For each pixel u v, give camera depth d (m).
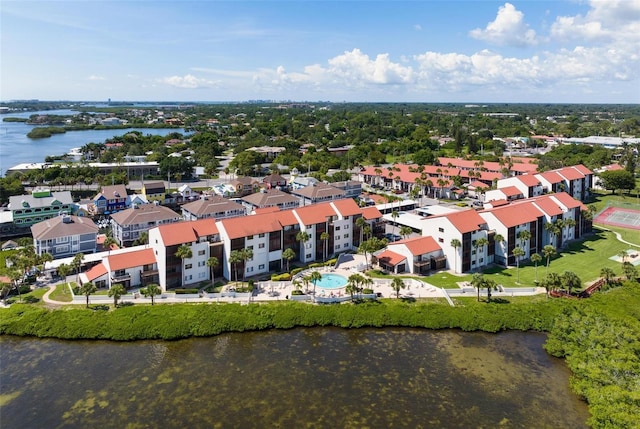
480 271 129.00
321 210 141.12
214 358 88.44
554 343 90.19
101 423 69.81
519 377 82.38
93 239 138.00
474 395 77.00
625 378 72.69
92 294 110.12
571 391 78.19
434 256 131.25
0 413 72.12
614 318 92.00
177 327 96.69
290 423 69.56
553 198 159.50
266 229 126.56
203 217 156.12
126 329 95.62
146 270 118.19
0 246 144.50
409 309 105.12
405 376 82.44
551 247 129.50
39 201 166.75
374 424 69.44
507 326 100.19
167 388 78.62
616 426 63.00
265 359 88.12
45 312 100.50
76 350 91.06
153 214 150.75
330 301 109.25
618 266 131.75
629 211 191.88
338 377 81.94
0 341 94.12
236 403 74.44
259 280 121.69
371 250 130.00
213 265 114.69
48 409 73.06
